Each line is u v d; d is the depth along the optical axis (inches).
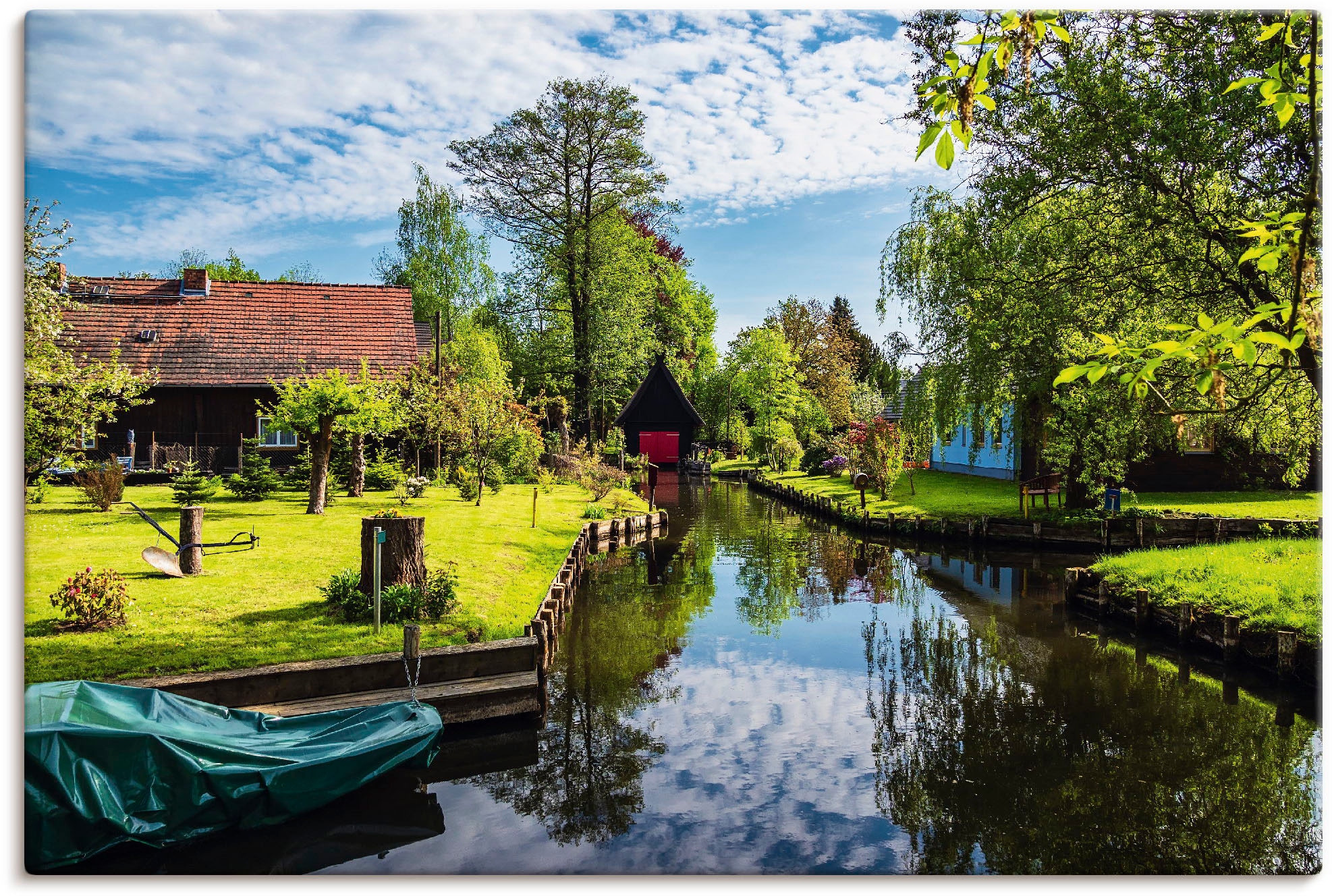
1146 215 494.6
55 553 473.1
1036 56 512.4
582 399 1595.7
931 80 144.3
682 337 2295.8
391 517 387.9
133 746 223.5
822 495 1096.8
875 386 1893.5
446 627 368.5
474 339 1197.1
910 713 345.1
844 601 565.3
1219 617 420.8
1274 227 152.7
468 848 236.1
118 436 965.2
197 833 230.4
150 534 542.0
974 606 550.0
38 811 211.6
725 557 751.1
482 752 306.8
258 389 1006.4
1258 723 332.5
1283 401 518.6
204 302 1082.7
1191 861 227.5
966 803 263.3
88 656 306.5
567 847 236.5
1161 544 714.2
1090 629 487.5
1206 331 130.2
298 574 441.4
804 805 262.8
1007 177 572.7
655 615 521.3
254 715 275.4
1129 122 481.7
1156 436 676.7
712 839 241.0
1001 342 661.3
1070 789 274.1
